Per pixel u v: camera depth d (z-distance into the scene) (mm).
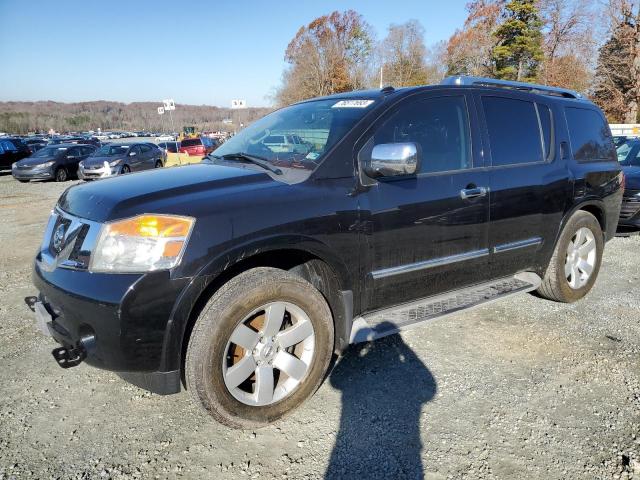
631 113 32500
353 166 2799
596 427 2535
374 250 2854
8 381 3047
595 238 4293
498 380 2998
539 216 3752
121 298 2125
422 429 2531
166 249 2193
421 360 3260
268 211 2443
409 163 2574
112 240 2227
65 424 2604
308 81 56844
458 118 3355
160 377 2279
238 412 2438
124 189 2529
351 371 3125
